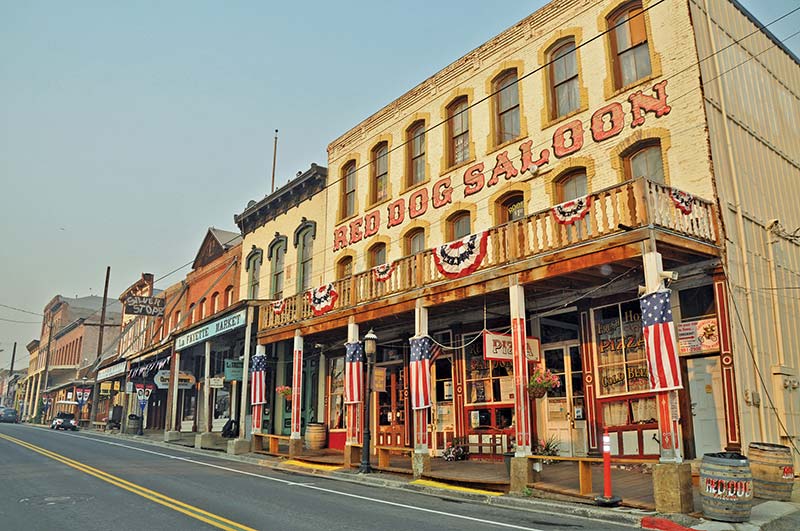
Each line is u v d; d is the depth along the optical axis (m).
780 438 12.49
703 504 9.30
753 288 13.05
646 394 13.44
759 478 10.60
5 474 14.16
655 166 14.03
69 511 9.69
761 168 14.73
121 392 45.88
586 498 10.66
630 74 14.94
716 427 12.23
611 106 14.93
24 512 9.59
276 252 27.23
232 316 23.47
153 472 14.87
